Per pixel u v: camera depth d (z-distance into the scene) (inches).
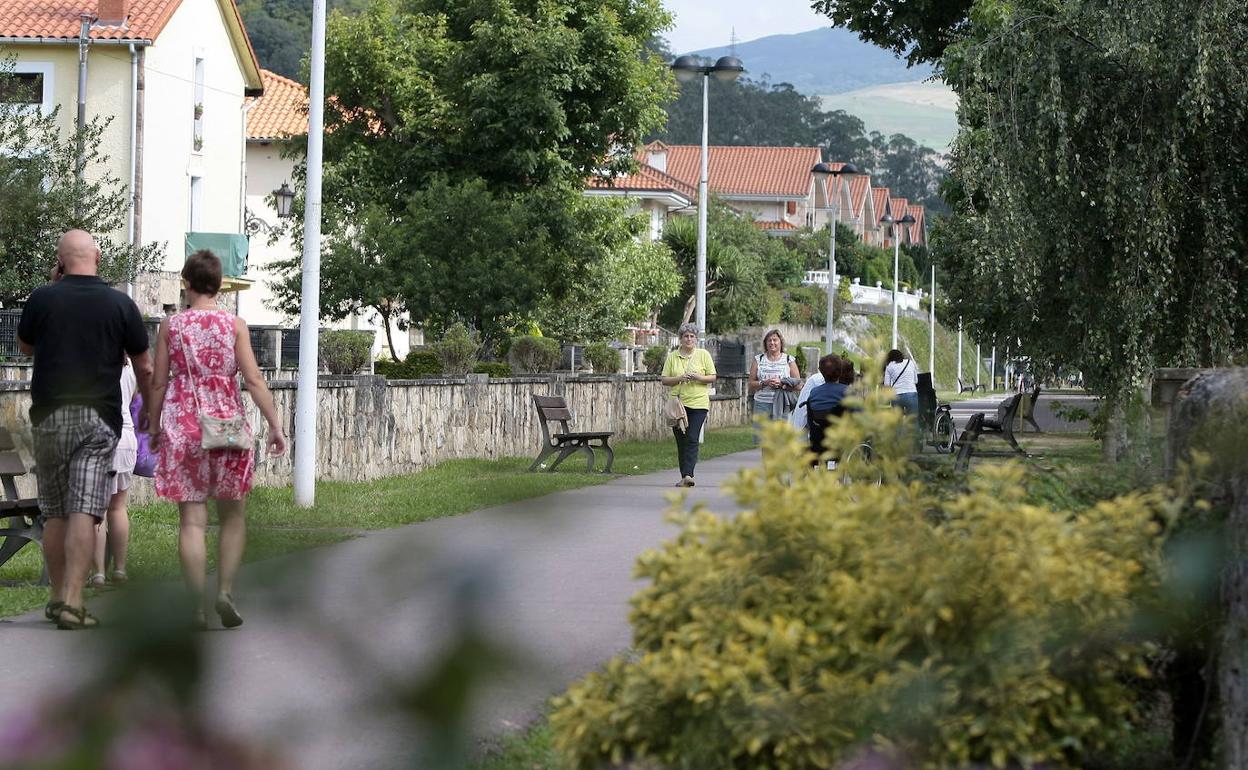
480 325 1759.4
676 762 176.1
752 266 4101.9
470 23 2400.3
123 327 445.4
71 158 1565.0
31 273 1512.1
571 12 2364.7
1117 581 181.6
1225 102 791.1
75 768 84.0
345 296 1769.2
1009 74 830.5
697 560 188.9
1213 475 214.1
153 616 89.5
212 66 2450.8
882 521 187.0
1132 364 813.2
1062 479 263.9
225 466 438.6
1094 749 187.3
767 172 6254.9
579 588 497.7
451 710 90.5
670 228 3725.4
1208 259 805.9
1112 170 795.4
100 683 86.5
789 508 187.8
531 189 2343.8
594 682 185.0
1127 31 795.4
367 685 90.9
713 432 1931.6
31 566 591.5
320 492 871.7
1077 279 827.4
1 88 1626.5
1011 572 175.0
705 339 2025.1
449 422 1168.2
